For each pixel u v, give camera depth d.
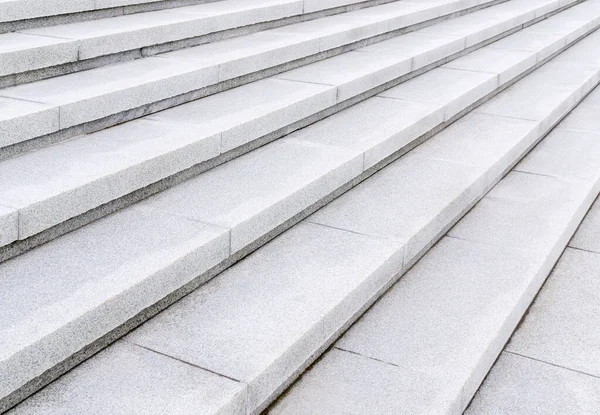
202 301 3.70
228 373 3.13
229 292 3.78
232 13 6.90
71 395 2.97
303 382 3.43
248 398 3.08
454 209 4.99
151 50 6.12
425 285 4.30
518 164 6.23
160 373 3.13
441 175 5.38
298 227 4.53
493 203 5.46
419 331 3.84
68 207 3.84
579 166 6.20
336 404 3.28
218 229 3.96
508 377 3.77
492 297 4.18
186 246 3.75
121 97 4.97
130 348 3.30
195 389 3.02
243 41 6.80
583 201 5.52
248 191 4.46
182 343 3.34
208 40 6.71
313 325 3.49
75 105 4.64
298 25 7.73
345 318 3.78
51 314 3.12
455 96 6.62
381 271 4.08
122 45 5.81
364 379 3.45
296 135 5.55
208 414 2.88
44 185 3.88
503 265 4.55
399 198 4.97
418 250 4.54
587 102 8.16
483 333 3.82
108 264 3.55
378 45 7.88
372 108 6.26
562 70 8.73
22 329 3.00
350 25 7.69
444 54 7.92
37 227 3.68
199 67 5.67
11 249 3.59
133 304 3.39
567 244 5.23
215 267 3.94
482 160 5.68
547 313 4.36
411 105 6.34
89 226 3.96
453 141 6.14
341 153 5.14
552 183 5.83
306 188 4.56
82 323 3.13
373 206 4.84
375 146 5.30
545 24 10.73
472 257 4.64
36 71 5.18
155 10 7.09
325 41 7.07
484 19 9.66
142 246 3.75
